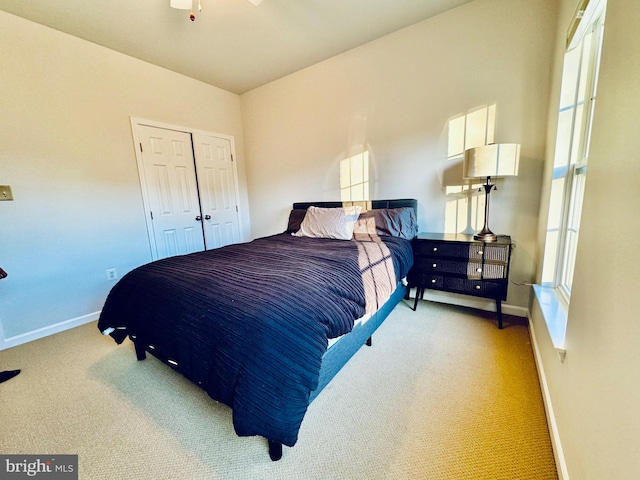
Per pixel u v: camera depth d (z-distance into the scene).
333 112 3.07
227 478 1.05
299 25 2.37
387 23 2.41
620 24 0.78
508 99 2.14
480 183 2.33
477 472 1.04
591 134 0.97
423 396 1.44
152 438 1.25
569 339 1.05
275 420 0.97
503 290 2.05
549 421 1.22
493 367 1.66
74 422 1.35
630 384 0.60
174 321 1.27
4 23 2.07
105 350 2.05
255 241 2.56
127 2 2.02
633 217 0.64
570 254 1.68
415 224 2.53
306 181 3.45
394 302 2.19
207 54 2.78
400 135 2.67
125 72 2.75
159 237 3.14
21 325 2.23
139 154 2.90
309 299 1.19
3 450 1.21
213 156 3.63
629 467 0.59
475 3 2.16
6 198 2.14
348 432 1.24
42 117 2.28
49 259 2.37
